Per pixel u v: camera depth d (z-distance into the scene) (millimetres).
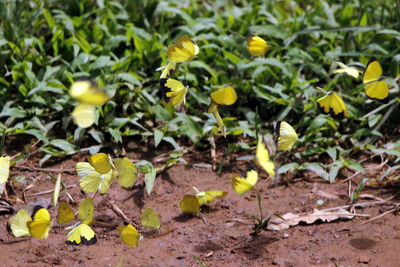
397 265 3715
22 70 6070
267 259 3854
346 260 3797
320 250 3941
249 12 7648
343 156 5543
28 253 3955
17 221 3936
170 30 7473
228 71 6641
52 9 7664
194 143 5785
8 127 5727
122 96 6070
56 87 5938
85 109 3332
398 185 4996
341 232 4223
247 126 5793
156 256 3936
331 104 3891
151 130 5887
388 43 6891
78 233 3877
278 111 6160
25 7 7273
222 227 4363
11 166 5309
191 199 4418
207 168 5453
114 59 6711
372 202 4723
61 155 5527
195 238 4195
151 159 5551
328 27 7223
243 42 6965
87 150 5641
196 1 8289
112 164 3955
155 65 6609
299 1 8461
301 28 7117
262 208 4688
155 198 4922
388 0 7668
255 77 6332
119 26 7176
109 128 5652
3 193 4879
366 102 6004
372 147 5500
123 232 3721
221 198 4867
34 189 5008
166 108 5969
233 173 5352
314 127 5512
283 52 6945
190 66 6328
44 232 3693
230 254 3941
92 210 3973
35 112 5836
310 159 5512
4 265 3783
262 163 3461
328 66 6840
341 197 4879
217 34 7309
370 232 4195
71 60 6535
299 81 6332
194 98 6219
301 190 5031
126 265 3809
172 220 4523
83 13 7531
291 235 4195
